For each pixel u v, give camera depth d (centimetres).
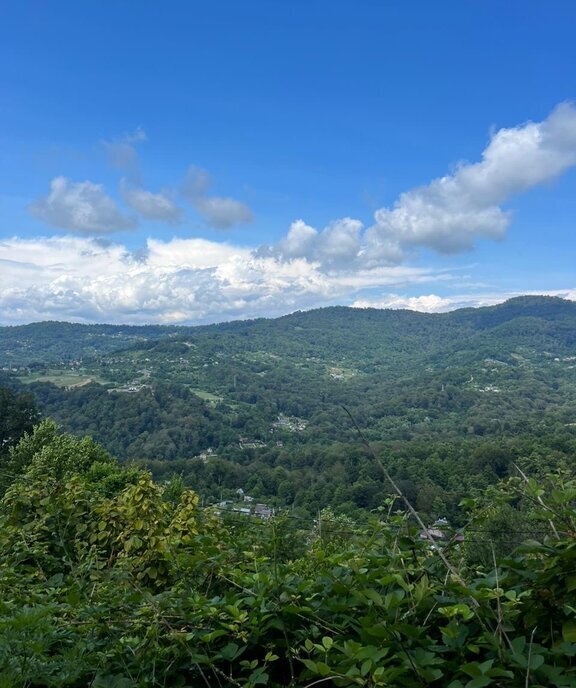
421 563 228
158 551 352
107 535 441
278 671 212
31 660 197
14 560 391
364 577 204
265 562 273
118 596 242
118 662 209
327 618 205
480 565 222
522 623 190
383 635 165
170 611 217
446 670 169
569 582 175
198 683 204
